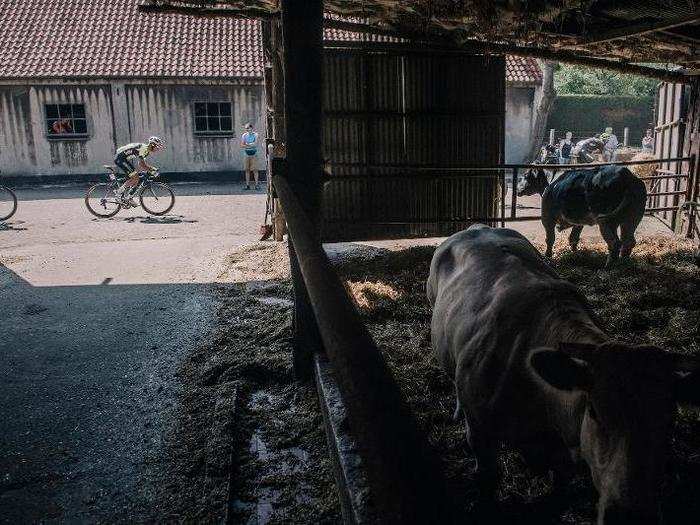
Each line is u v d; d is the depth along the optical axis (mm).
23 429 3920
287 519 2994
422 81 8898
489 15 6141
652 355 1822
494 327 2631
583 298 2691
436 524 1153
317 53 3980
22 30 20406
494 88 9188
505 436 2570
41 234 10656
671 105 10891
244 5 6867
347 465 2615
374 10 7426
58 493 3240
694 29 6527
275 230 9438
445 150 9188
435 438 3588
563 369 1910
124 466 3473
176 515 3033
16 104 19016
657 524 1683
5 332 5707
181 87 19484
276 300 6473
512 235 3555
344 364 1761
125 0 21969
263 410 4082
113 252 9102
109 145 19625
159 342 5367
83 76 18719
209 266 8078
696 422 3594
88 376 4703
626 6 5488
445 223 9500
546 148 21141
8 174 19453
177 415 4023
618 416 1768
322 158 4180
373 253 8664
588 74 39250
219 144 20062
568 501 2949
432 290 3639
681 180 10250
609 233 7371
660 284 6582
